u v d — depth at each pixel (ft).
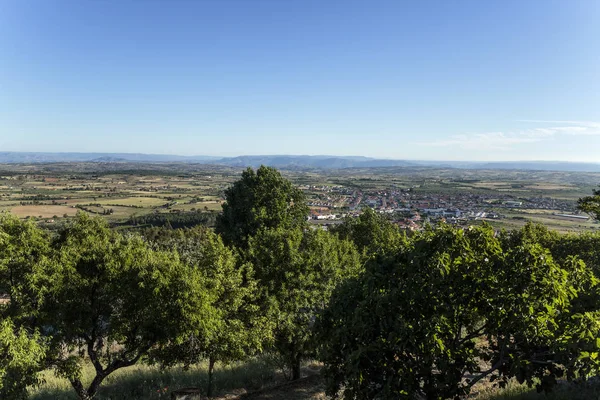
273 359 60.23
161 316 39.73
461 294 25.39
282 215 85.61
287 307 52.42
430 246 27.58
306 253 56.39
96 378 44.80
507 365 27.50
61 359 41.78
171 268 41.50
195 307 40.06
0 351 32.01
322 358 29.78
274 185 88.79
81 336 43.21
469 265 25.57
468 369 26.05
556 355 23.57
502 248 28.53
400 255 29.04
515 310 23.58
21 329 33.99
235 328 46.65
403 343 23.71
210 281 45.09
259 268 55.26
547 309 23.16
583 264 27.96
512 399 33.09
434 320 23.68
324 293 53.52
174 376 56.95
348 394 27.84
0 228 37.55
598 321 22.30
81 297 40.63
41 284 36.70
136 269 41.83
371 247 84.38
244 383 54.60
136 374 58.13
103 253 42.45
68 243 42.68
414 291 25.71
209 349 46.24
